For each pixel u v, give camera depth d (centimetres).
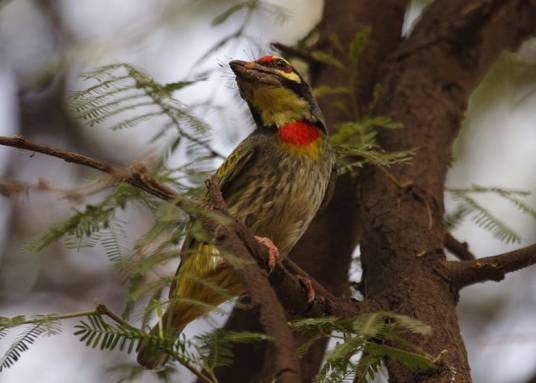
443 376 679
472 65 1120
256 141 991
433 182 943
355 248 1097
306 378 924
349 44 1173
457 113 1068
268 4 1012
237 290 867
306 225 993
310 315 745
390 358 691
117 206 803
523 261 780
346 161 994
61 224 798
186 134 858
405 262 821
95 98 760
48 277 1567
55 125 1655
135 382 760
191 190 801
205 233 592
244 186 978
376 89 1025
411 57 1117
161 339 579
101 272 1588
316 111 1026
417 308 755
